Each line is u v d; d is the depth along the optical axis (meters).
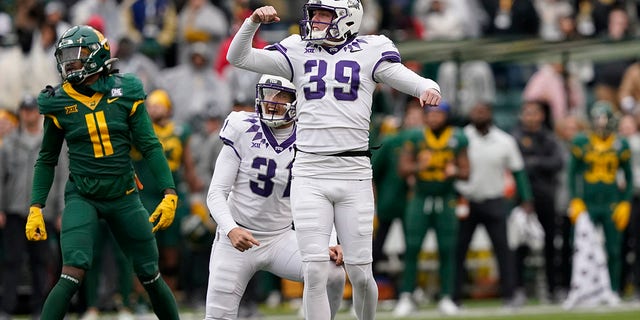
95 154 29.73
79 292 45.66
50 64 52.16
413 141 48.53
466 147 48.38
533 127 52.97
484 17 66.25
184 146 47.00
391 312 49.22
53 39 52.66
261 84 28.98
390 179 49.69
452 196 48.34
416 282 48.47
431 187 48.06
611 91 62.22
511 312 48.44
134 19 59.25
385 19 63.81
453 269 49.34
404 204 49.69
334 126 27.73
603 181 51.66
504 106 64.50
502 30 65.38
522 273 52.62
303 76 28.02
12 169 44.94
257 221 29.39
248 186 29.28
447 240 48.31
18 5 53.34
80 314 45.84
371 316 29.05
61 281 29.27
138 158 45.09
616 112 61.06
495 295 54.94
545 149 52.72
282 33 62.19
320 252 27.72
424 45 57.47
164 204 29.94
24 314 48.66
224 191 29.08
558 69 60.62
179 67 57.12
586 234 51.38
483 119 49.59
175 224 47.53
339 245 29.27
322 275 27.80
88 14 57.56
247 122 29.38
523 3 65.12
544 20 66.81
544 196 52.47
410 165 48.38
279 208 29.39
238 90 54.88
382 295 52.56
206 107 52.22
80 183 29.84
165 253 47.88
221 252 29.45
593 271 51.12
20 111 46.88
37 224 30.06
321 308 27.92
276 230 29.56
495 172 49.44
